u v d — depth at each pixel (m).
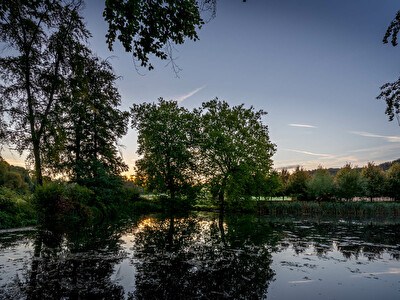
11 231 13.31
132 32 5.42
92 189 23.59
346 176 46.19
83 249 9.98
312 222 22.86
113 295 5.82
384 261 9.20
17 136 15.83
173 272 7.54
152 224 19.52
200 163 36.34
